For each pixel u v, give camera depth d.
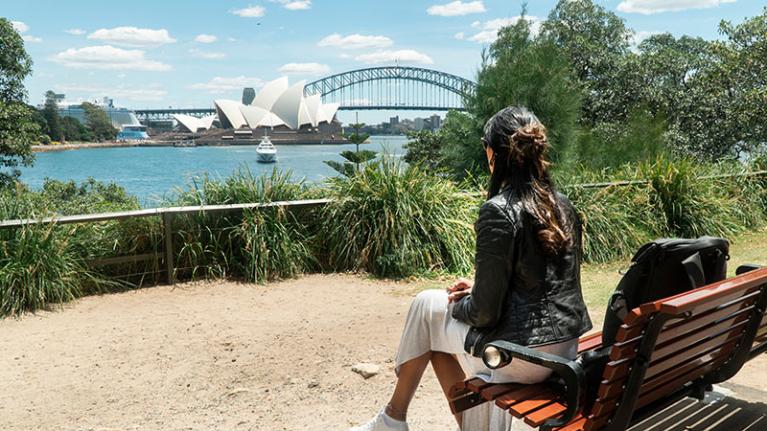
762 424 2.91
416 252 6.71
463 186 8.33
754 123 19.41
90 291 6.03
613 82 26.62
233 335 4.77
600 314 5.23
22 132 21.14
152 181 49.22
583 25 28.00
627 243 7.78
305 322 5.10
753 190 10.14
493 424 2.48
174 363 4.21
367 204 6.86
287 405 3.54
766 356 4.02
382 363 4.16
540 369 2.19
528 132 2.15
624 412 2.00
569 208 2.24
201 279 6.50
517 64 11.09
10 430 3.27
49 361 4.26
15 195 6.43
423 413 3.36
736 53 20.23
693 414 3.03
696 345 2.22
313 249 6.98
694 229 8.52
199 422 3.34
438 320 2.41
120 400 3.64
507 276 2.11
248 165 7.36
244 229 6.53
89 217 5.90
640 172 9.22
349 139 19.84
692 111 25.17
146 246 6.43
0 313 5.27
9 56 21.23
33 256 5.54
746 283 2.10
